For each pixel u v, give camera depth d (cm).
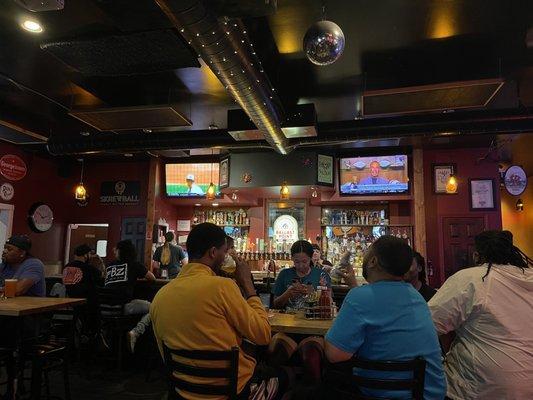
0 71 449
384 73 445
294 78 459
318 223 866
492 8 330
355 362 174
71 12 333
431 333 177
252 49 336
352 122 556
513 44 386
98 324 486
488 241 214
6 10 333
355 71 441
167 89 491
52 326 484
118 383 445
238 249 882
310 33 284
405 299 178
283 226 880
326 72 444
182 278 200
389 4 326
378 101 441
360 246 830
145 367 502
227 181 784
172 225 913
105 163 897
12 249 403
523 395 186
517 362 188
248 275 230
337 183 790
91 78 463
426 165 777
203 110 565
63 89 496
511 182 750
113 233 870
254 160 775
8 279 375
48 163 845
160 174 871
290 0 320
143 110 475
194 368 186
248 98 383
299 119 507
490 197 747
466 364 201
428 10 334
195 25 263
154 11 281
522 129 512
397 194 768
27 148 771
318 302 277
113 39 336
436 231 757
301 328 248
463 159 767
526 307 195
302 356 262
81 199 879
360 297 179
